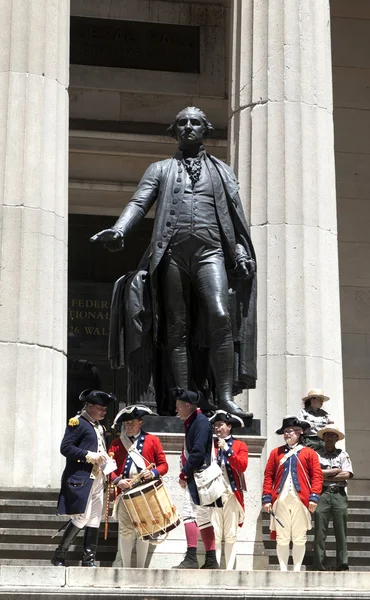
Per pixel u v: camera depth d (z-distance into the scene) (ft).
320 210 71.61
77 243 98.78
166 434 50.65
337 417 68.95
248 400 68.08
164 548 49.44
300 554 49.19
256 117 72.59
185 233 52.47
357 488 89.40
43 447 64.75
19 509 57.52
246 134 72.74
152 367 52.75
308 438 55.52
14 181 67.72
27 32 70.23
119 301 53.52
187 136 53.78
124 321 53.16
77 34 98.89
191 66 100.12
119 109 98.22
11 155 68.13
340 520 52.95
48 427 65.31
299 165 71.56
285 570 47.26
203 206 52.95
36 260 67.05
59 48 71.31
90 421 47.19
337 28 98.17
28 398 65.00
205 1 101.04
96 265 98.78
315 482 49.24
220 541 48.26
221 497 46.93
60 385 66.85
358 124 96.78
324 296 70.38
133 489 46.73
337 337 70.69
